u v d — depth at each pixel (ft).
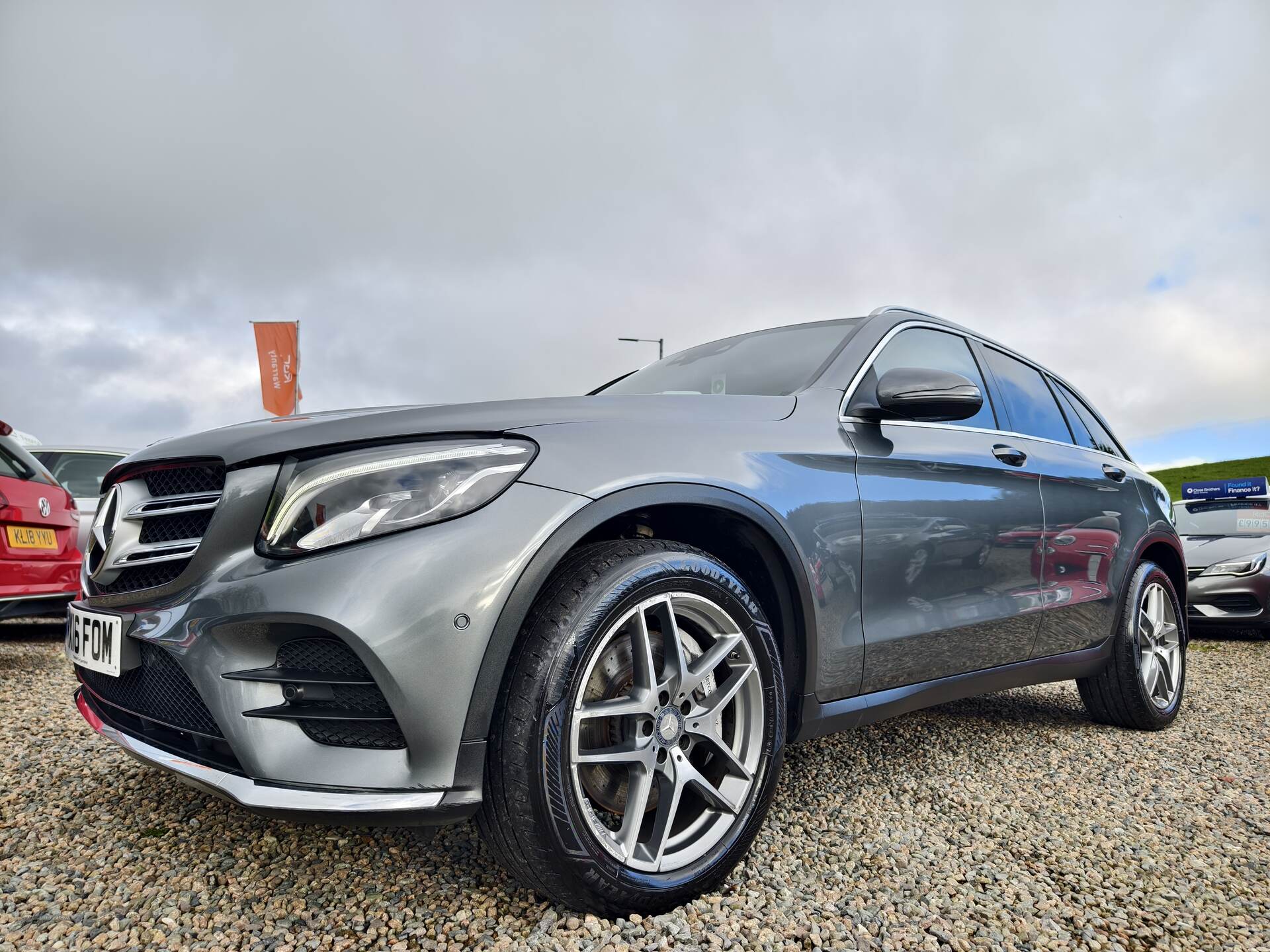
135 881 5.74
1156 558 12.00
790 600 6.40
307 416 5.82
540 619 4.96
